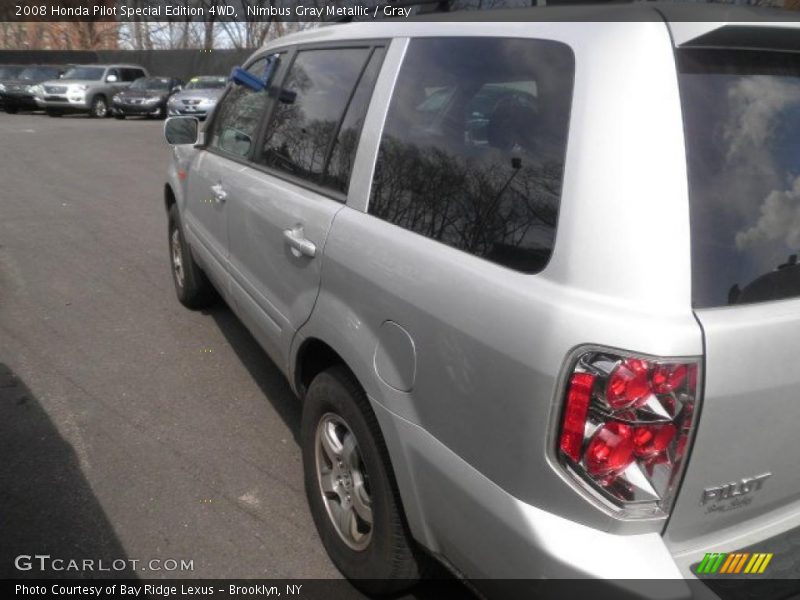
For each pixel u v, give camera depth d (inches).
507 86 77.9
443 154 84.7
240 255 139.1
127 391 160.1
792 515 75.5
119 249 277.3
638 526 64.6
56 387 161.0
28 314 205.8
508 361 67.5
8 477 126.7
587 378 62.4
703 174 64.7
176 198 195.6
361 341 89.7
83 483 125.6
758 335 63.5
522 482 67.6
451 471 75.5
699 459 64.3
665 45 65.6
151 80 940.0
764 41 69.3
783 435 68.2
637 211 62.4
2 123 784.9
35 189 395.5
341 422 100.6
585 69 68.5
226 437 141.9
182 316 206.2
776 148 70.1
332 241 97.8
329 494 106.3
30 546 109.7
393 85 97.2
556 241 66.6
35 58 1306.6
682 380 60.9
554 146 69.6
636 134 63.6
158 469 130.6
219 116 167.9
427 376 78.2
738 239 65.4
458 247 78.0
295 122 122.8
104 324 199.5
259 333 132.0
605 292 62.9
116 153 553.0
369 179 96.0
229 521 117.0
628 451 62.5
